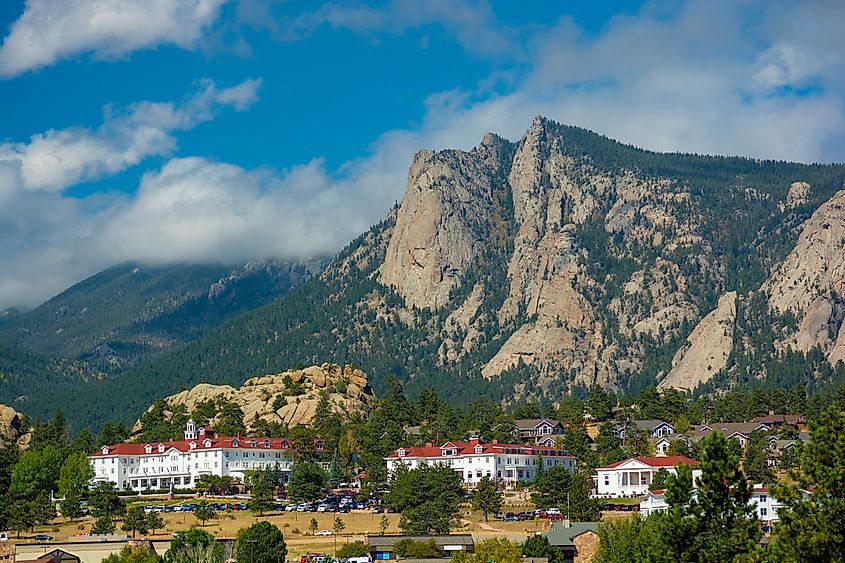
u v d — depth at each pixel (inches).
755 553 5556.1
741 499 6048.2
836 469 5403.5
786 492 5521.7
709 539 5964.6
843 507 5295.3
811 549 5265.8
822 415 5600.4
